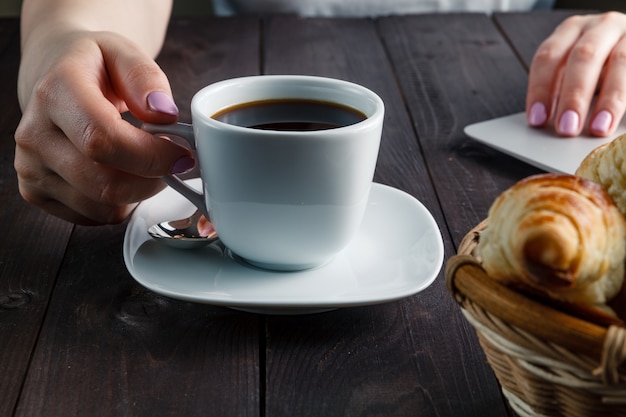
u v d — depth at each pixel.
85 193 0.58
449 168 0.70
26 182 0.60
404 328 0.53
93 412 0.48
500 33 0.97
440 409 0.49
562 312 0.44
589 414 0.45
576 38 0.81
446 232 0.61
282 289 0.54
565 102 0.74
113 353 0.51
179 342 0.52
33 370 0.50
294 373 0.50
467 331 0.53
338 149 0.52
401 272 0.55
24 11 0.76
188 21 0.99
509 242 0.45
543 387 0.45
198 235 0.57
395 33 0.96
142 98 0.56
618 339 0.42
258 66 0.87
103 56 0.60
